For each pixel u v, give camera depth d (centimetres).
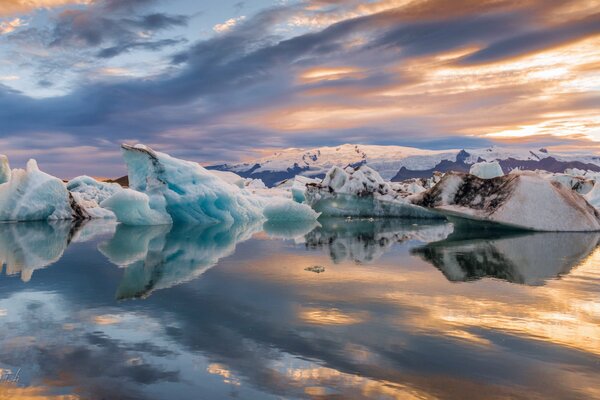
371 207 2812
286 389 324
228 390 323
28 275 805
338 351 402
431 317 513
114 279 766
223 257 1052
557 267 860
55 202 2431
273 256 1066
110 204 2044
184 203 2250
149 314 533
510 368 361
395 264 916
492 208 1661
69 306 574
